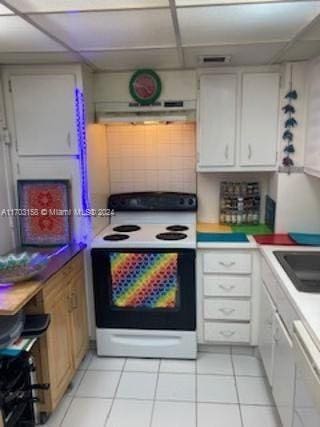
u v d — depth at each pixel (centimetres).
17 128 260
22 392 193
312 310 156
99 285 266
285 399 185
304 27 179
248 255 261
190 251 255
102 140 303
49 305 210
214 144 277
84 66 254
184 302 262
